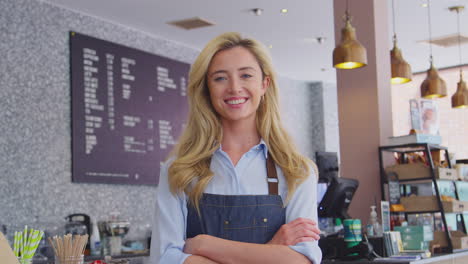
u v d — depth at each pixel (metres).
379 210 4.71
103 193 6.03
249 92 1.74
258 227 1.68
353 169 4.90
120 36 6.33
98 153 5.93
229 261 1.60
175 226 1.67
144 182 6.41
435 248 4.12
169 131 6.75
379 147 4.75
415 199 4.37
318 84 9.28
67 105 5.73
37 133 5.45
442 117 8.88
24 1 5.44
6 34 5.29
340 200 3.96
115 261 2.37
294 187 1.72
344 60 4.36
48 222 5.47
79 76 5.82
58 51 5.69
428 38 7.29
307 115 9.23
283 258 1.60
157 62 6.68
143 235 6.43
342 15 5.12
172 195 1.69
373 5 4.96
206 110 1.77
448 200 4.36
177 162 1.70
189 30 6.61
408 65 5.25
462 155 8.71
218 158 1.74
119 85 6.20
